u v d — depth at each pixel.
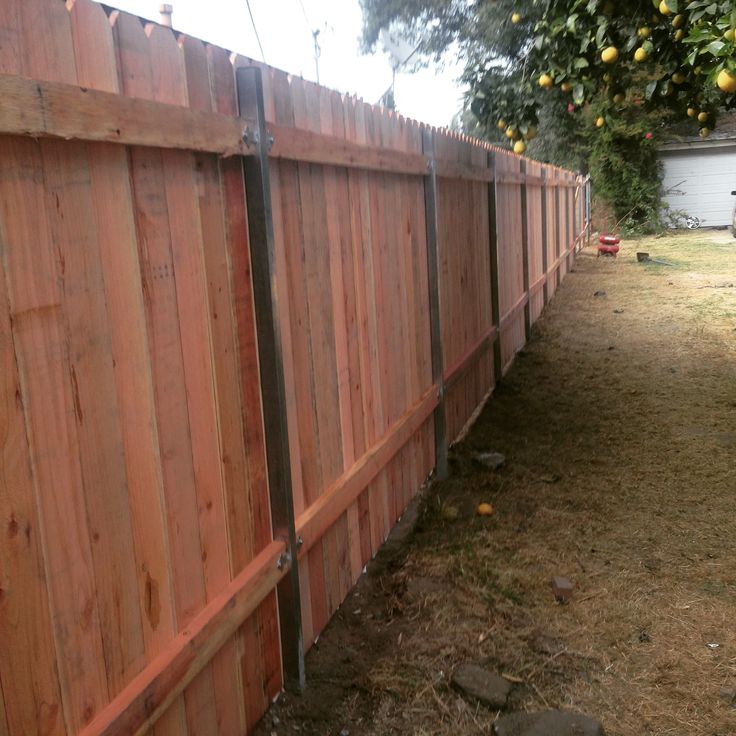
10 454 1.46
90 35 1.64
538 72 5.63
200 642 2.11
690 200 25.27
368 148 3.42
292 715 2.65
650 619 3.21
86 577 1.68
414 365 4.41
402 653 3.01
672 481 4.69
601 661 2.94
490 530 4.09
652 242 21.20
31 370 1.51
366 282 3.59
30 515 1.51
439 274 4.88
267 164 2.40
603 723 2.60
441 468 4.89
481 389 6.42
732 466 4.86
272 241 2.44
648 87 5.19
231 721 2.40
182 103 2.01
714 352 7.95
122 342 1.79
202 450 2.17
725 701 2.70
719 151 24.69
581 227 19.33
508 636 3.11
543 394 6.82
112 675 1.78
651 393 6.66
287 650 2.76
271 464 2.58
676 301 11.01
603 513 4.27
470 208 5.84
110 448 1.75
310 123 2.89
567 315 10.43
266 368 2.50
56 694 1.59
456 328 5.43
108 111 1.65
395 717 2.65
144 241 1.87
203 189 2.15
